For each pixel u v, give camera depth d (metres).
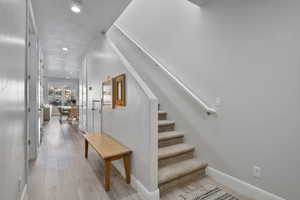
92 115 4.33
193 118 2.57
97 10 2.63
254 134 1.83
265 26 1.72
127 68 2.36
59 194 1.89
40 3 2.44
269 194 1.71
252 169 1.85
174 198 1.83
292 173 1.56
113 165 2.68
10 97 1.23
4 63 1.08
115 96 2.78
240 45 1.94
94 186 2.07
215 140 2.25
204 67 2.39
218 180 2.20
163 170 2.10
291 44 1.55
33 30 2.93
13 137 1.31
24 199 1.72
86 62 4.99
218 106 2.20
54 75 10.02
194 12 2.55
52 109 10.67
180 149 2.39
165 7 3.17
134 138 2.11
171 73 2.99
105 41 3.34
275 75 1.65
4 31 1.08
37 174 2.38
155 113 1.81
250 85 1.86
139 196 1.87
